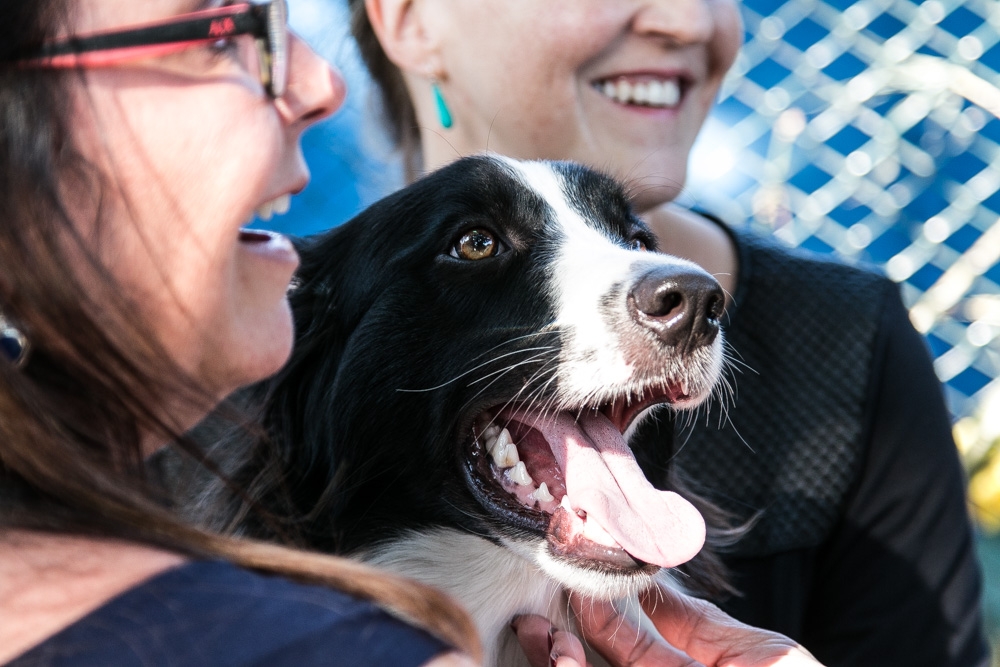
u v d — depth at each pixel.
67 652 0.88
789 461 2.73
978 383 5.43
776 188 5.03
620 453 2.10
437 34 2.85
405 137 3.33
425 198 2.31
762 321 2.79
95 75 1.11
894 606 2.79
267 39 1.21
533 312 2.15
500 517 2.12
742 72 5.11
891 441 2.81
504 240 2.26
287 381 2.33
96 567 0.96
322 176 4.48
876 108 5.21
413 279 2.25
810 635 2.87
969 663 2.79
